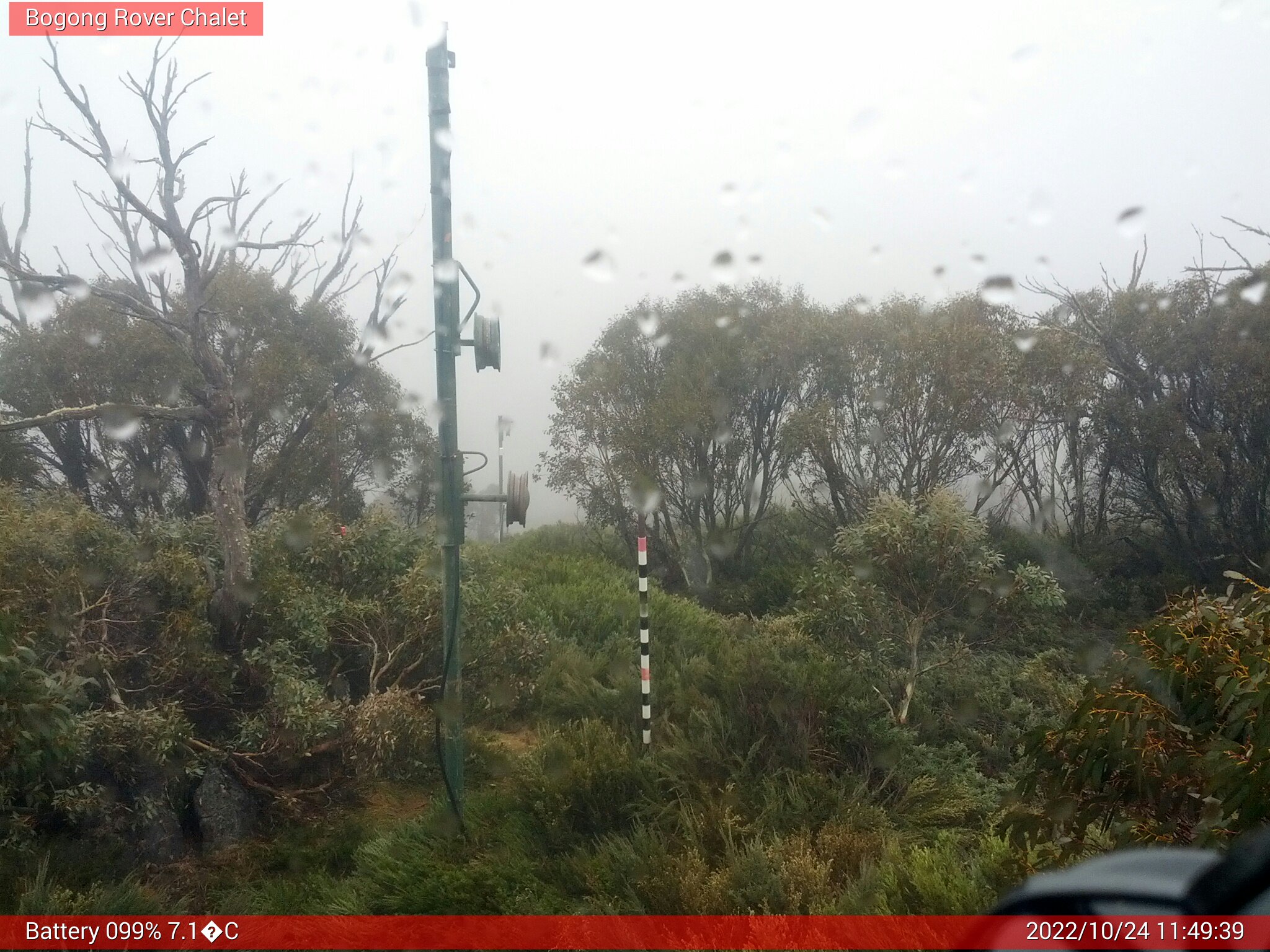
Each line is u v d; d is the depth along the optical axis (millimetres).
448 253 5469
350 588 6684
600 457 12141
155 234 8414
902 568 7008
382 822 5535
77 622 5465
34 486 10383
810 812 5102
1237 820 2836
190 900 4582
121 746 4969
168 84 6246
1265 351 10172
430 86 5469
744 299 12172
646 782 5273
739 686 6168
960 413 10211
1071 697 6672
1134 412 10938
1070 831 3471
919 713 6816
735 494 12062
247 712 5914
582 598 9859
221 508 6047
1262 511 10594
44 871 4238
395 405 12820
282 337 11031
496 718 6902
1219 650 3309
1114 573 11352
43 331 10312
